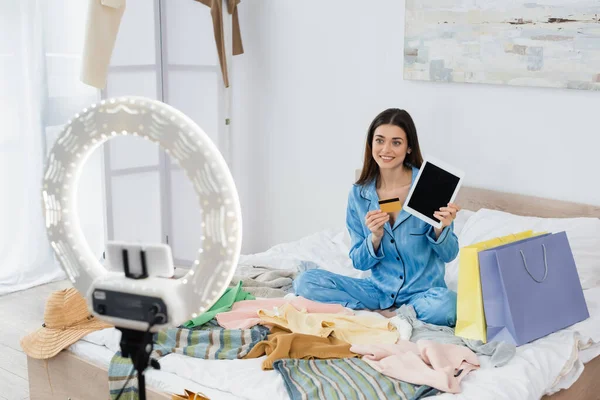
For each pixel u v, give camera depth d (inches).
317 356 79.7
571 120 117.6
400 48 135.0
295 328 85.5
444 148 132.7
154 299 41.9
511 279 84.9
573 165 118.6
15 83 147.9
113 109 41.9
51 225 44.3
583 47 113.6
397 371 75.2
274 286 105.1
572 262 93.4
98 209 165.3
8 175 150.2
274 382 73.5
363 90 141.9
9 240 152.3
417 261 98.4
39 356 88.0
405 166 100.1
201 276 41.4
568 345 85.7
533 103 121.0
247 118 161.8
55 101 154.2
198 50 158.7
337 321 88.6
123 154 153.2
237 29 157.1
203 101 160.9
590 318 94.3
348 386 72.4
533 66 118.9
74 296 91.8
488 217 119.1
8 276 151.7
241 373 76.1
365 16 138.8
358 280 102.8
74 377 86.4
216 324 89.3
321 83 147.9
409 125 97.5
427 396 72.4
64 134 43.1
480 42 123.7
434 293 93.0
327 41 145.4
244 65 159.9
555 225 112.8
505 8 119.9
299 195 156.5
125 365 79.5
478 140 128.3
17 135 149.8
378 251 99.2
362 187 102.0
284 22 151.4
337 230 138.6
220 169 40.3
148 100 41.7
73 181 43.7
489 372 77.2
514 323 84.0
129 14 149.0
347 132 145.9
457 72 127.3
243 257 123.3
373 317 90.8
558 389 82.4
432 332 88.2
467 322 86.4
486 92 125.8
